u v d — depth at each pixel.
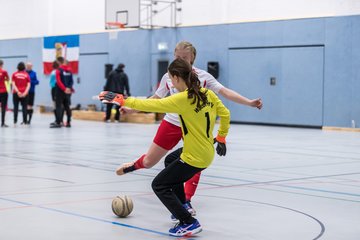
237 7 23.09
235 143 14.69
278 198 7.09
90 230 5.34
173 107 5.05
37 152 12.16
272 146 13.95
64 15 29.64
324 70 20.77
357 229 5.48
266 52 22.19
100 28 27.95
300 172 9.45
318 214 6.16
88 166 9.98
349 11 20.09
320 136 17.30
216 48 23.59
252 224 5.67
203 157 5.18
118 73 22.53
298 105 21.45
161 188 5.19
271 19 22.06
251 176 8.95
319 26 20.80
